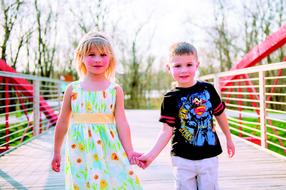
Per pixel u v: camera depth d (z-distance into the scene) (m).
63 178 3.02
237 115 9.34
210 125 1.86
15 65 13.84
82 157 1.70
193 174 1.81
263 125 4.16
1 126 8.23
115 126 1.81
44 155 4.07
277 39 5.26
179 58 1.87
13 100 11.34
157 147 1.81
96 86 1.80
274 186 2.71
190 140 1.82
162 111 1.88
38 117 5.60
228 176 3.01
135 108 17.52
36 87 5.54
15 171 3.29
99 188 1.64
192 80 1.91
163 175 3.07
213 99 1.90
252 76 12.11
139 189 1.71
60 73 16.58
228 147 2.00
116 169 1.70
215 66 16.83
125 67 17.47
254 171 3.18
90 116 1.75
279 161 3.59
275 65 3.55
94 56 1.78
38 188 2.74
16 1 13.42
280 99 13.03
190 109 1.85
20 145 4.70
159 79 18.70
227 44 16.31
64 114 1.82
